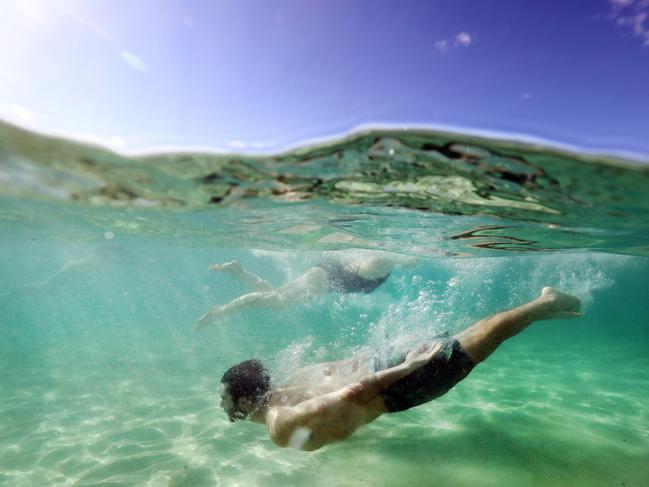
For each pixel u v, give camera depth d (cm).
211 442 170
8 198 235
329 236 334
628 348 488
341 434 131
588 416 194
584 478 131
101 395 255
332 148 124
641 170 119
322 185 170
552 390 247
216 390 262
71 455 163
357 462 144
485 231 272
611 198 157
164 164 142
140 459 156
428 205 201
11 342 562
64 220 337
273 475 138
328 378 153
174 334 665
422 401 142
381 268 283
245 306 234
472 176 147
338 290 265
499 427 177
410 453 151
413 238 322
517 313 159
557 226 236
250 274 265
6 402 243
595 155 114
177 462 151
